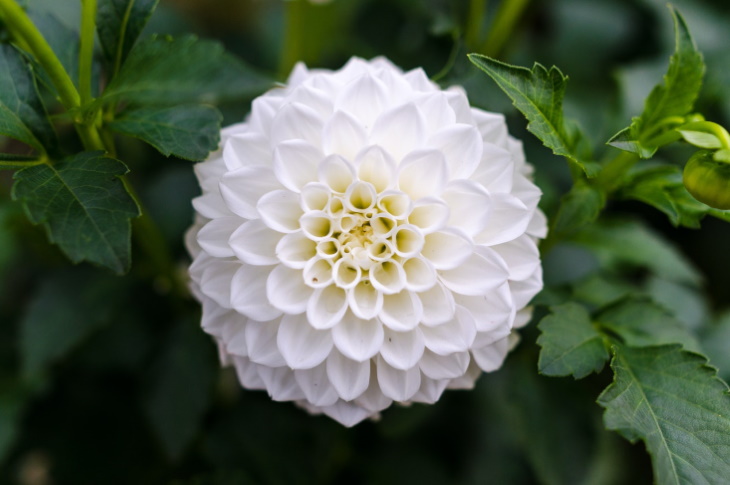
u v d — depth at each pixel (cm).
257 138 35
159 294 43
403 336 34
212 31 60
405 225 34
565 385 42
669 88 36
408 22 49
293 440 43
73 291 41
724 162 33
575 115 45
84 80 36
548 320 37
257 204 34
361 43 48
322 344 34
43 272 46
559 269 42
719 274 47
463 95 35
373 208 35
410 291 34
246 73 39
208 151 35
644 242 42
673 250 44
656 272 42
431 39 46
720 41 46
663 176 37
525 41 49
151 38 37
